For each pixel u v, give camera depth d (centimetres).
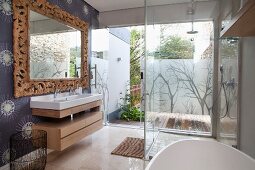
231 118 232
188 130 349
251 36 169
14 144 216
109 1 348
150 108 295
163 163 111
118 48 527
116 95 512
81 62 347
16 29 215
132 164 235
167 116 358
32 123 243
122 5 366
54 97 278
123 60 570
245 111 188
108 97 454
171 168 116
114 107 496
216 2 319
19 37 220
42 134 229
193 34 340
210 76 338
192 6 332
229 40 242
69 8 308
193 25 338
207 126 342
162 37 350
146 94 273
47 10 258
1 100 205
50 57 275
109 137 335
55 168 223
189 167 122
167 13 343
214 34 323
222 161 122
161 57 356
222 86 285
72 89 319
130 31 666
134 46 700
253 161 109
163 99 359
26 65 230
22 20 222
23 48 225
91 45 376
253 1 87
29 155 228
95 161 242
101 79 417
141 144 300
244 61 192
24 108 233
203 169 123
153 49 316
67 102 241
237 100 204
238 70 203
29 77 233
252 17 107
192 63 346
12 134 218
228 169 119
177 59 351
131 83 655
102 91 420
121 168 225
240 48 199
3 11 204
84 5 350
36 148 226
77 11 330
